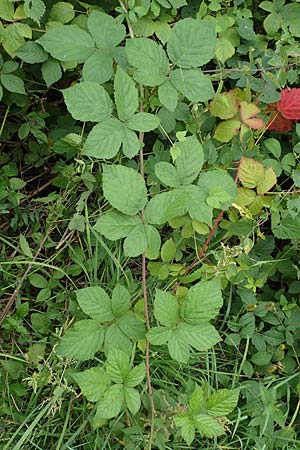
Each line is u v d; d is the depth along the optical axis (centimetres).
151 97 91
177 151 85
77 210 95
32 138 112
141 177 80
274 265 103
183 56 82
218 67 100
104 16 85
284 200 97
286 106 95
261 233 99
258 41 102
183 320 80
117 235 80
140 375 78
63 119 106
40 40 83
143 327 84
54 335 93
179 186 85
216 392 79
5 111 106
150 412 90
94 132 79
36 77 104
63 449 89
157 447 92
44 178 114
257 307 101
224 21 98
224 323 103
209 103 97
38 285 100
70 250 101
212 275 96
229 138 95
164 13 94
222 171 88
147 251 85
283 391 102
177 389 98
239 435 97
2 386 95
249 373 100
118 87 79
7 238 107
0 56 90
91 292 82
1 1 86
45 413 94
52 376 89
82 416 94
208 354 99
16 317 98
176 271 96
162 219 81
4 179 104
